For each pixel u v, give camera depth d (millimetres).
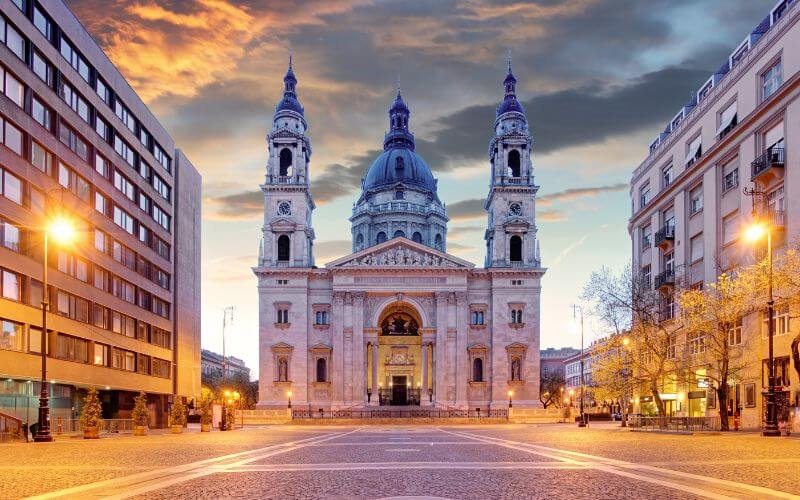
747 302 51625
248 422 105062
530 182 125438
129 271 74375
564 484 16922
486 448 32031
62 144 58656
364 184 167500
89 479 18812
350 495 15172
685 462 22766
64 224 46250
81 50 62750
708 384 59656
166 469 21719
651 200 76250
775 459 23812
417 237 155500
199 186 103312
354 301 119562
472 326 121188
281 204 122625
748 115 54625
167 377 87438
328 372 118750
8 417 43375
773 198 52344
